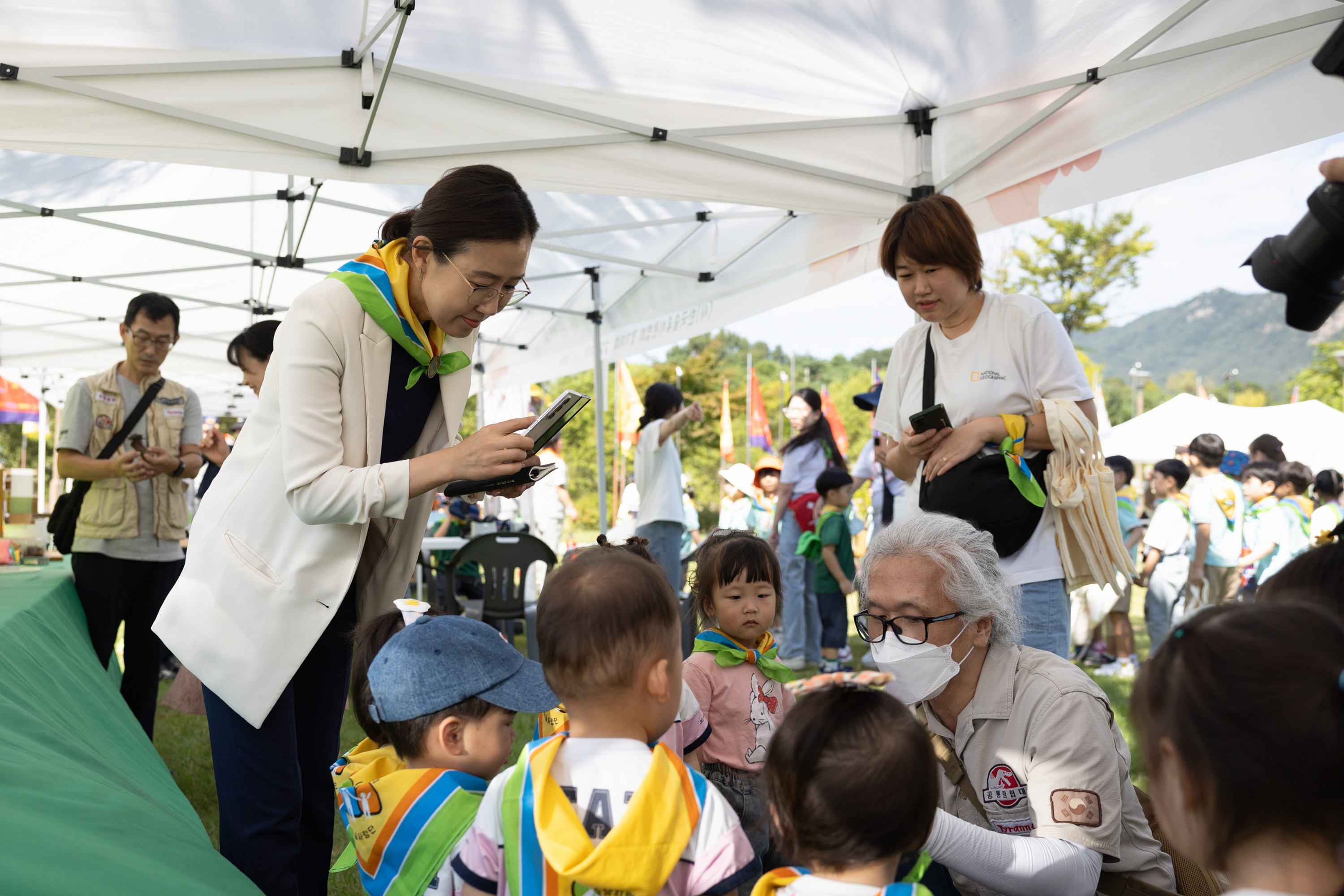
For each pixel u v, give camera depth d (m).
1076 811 1.72
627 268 7.96
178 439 4.19
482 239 1.91
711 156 4.25
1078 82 3.65
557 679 1.44
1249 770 0.83
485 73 4.05
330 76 3.72
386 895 1.65
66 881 1.19
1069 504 2.64
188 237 6.81
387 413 2.14
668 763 1.40
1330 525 7.05
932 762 1.28
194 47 3.63
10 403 12.37
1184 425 12.33
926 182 4.45
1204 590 7.37
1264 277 1.40
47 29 3.40
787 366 61.56
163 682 6.33
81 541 3.92
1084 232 22.94
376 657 1.79
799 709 1.32
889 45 3.89
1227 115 3.21
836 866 1.27
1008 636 1.86
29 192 5.77
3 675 2.14
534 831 1.35
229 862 1.91
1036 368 2.82
